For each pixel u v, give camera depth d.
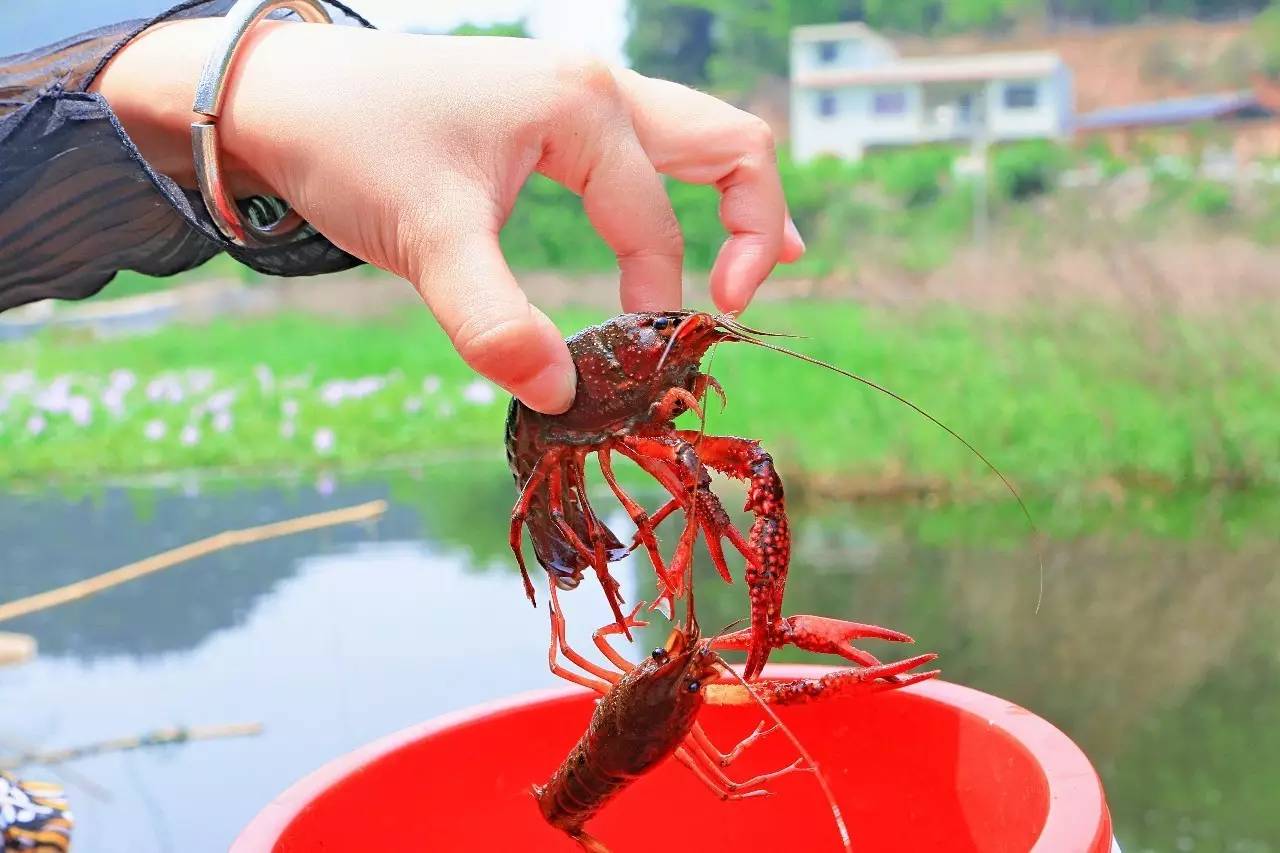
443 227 0.36
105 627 1.44
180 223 0.43
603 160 0.41
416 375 2.55
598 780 0.45
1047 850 0.35
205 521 1.83
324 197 0.37
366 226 0.37
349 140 0.36
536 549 0.46
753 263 0.47
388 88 0.37
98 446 2.20
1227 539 1.60
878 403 2.03
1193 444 1.85
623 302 0.44
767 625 0.42
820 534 1.72
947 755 0.47
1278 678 1.20
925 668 1.26
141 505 1.96
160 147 0.42
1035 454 1.90
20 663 1.33
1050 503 1.81
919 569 1.55
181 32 0.41
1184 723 1.13
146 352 3.04
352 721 1.13
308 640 1.35
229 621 1.43
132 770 1.07
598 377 0.42
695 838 0.51
